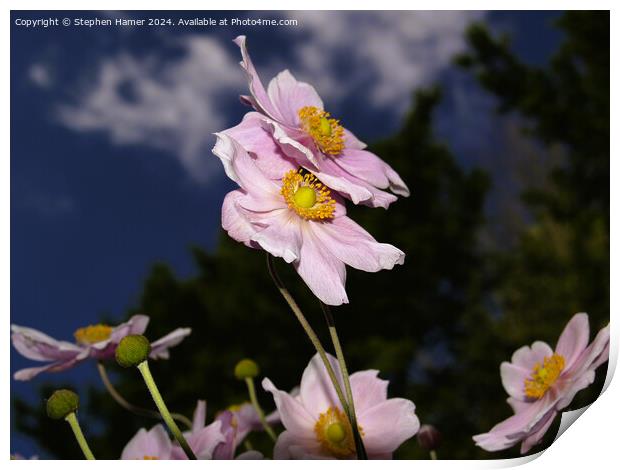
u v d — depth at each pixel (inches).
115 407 171.0
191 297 209.2
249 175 23.0
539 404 28.1
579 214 198.1
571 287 187.6
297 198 23.1
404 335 214.1
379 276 210.1
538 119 201.6
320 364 27.4
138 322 36.8
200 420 30.4
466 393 203.0
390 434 26.1
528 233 204.5
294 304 22.0
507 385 29.9
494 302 223.9
